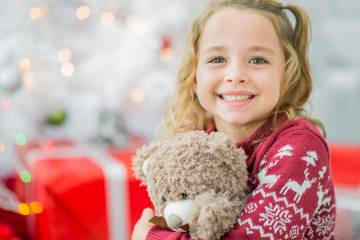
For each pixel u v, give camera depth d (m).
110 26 1.96
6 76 1.87
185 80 0.85
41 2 1.99
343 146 1.64
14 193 1.93
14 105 1.96
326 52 2.02
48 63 1.96
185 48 0.85
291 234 0.63
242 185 0.65
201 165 0.62
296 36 0.83
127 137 1.92
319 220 0.75
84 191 1.39
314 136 0.70
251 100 0.75
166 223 0.64
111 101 1.91
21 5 1.97
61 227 1.39
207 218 0.59
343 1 2.01
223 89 0.76
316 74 2.01
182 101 0.88
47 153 1.69
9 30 1.96
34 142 1.91
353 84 1.96
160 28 1.91
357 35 1.99
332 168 1.49
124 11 2.04
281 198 0.63
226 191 0.63
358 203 1.26
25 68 1.89
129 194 1.41
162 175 0.64
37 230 1.59
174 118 0.90
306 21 0.83
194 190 0.62
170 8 1.90
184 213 0.61
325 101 1.96
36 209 1.52
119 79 1.88
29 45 1.92
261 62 0.75
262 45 0.74
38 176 1.47
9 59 1.89
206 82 0.77
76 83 2.01
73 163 1.53
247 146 0.77
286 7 0.82
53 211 1.39
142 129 1.97
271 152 0.70
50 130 2.04
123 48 1.90
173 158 0.63
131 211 1.42
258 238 0.61
